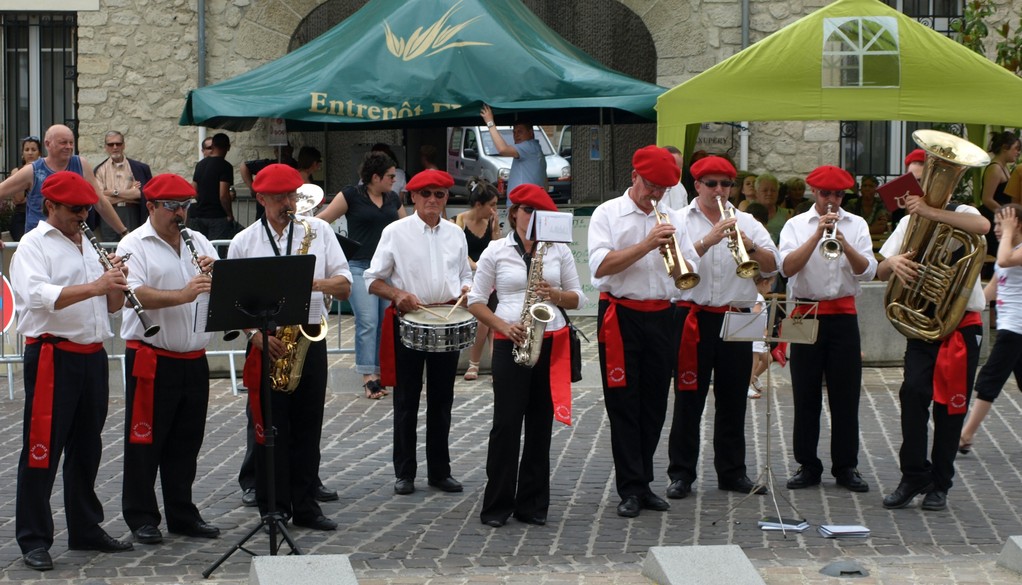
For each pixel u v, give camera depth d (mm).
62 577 6273
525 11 14078
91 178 9852
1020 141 13438
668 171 7160
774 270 7789
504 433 7164
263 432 7012
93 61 16297
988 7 14234
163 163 16375
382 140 18062
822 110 11008
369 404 10492
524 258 7145
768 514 7477
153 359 6793
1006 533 7102
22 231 13664
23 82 16859
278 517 6379
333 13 18359
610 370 7438
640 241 7359
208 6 16281
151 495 6910
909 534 7074
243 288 6180
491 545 6871
